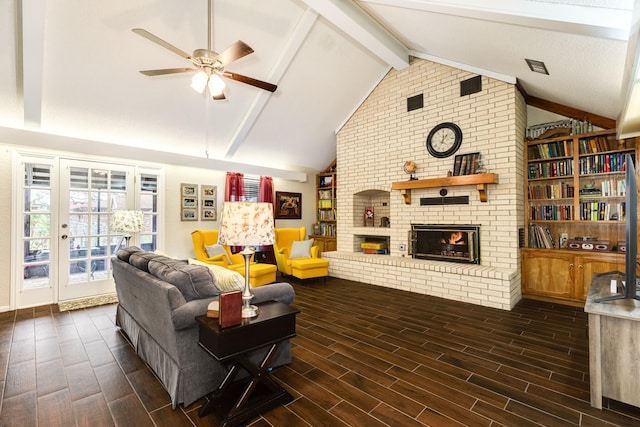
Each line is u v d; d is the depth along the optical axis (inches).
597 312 73.3
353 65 193.2
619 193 145.4
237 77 123.2
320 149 265.0
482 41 129.9
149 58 146.0
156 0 126.2
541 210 165.0
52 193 160.7
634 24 61.7
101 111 161.5
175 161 200.4
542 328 124.2
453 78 177.9
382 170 212.8
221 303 68.3
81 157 169.3
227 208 77.4
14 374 89.7
